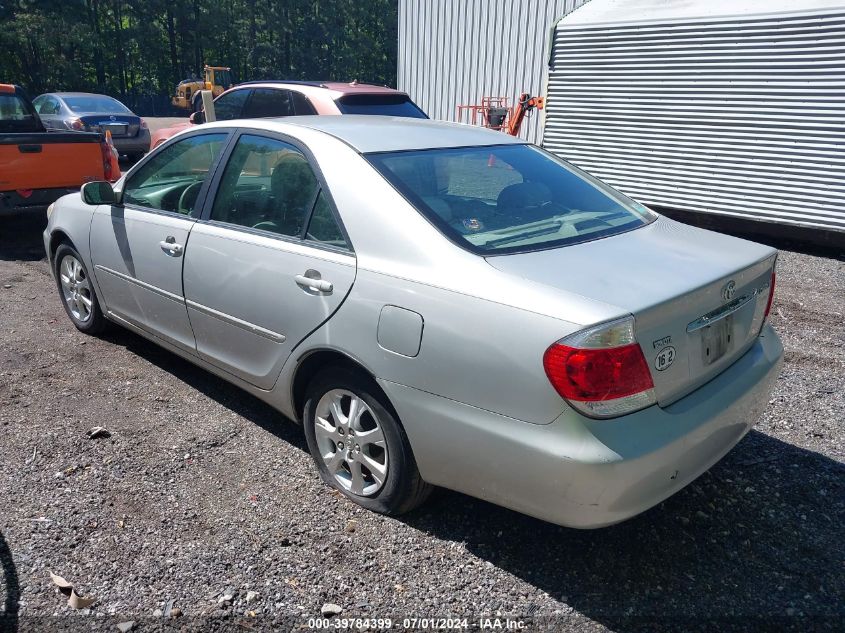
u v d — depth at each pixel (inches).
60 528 116.2
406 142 134.8
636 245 117.3
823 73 301.3
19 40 1670.8
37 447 141.1
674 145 360.2
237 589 104.0
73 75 1827.0
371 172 121.5
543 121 417.1
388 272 110.7
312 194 127.6
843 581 107.4
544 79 454.0
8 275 267.3
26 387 168.6
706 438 103.2
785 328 217.0
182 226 151.5
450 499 127.0
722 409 105.4
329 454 128.3
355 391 118.4
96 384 171.2
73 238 190.7
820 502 127.1
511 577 107.7
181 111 1782.7
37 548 111.3
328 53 2439.7
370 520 120.4
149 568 107.7
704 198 354.9
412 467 114.2
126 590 103.2
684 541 116.3
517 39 509.4
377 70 2566.4
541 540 116.2
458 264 105.3
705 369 106.4
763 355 120.1
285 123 142.3
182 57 2154.3
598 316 91.0
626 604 102.3
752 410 116.2
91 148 316.2
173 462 137.2
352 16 2480.3
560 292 96.1
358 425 121.0
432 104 577.9
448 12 550.0
